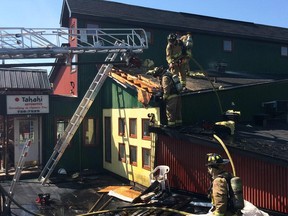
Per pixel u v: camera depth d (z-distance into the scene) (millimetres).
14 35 9914
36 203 10148
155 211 8297
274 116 12000
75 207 9734
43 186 12258
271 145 8195
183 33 17656
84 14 15195
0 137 14547
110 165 14000
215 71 17422
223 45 19047
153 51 16953
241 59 19641
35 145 14336
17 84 13797
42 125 14188
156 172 10055
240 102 11867
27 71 14719
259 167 7980
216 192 4758
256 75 17562
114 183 12594
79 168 14523
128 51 11219
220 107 10742
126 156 12570
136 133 11898
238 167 8500
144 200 9258
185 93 10625
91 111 14680
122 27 16312
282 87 13117
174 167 10250
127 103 12492
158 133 10039
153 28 17000
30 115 13969
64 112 14602
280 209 7535
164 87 9641
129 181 12336
